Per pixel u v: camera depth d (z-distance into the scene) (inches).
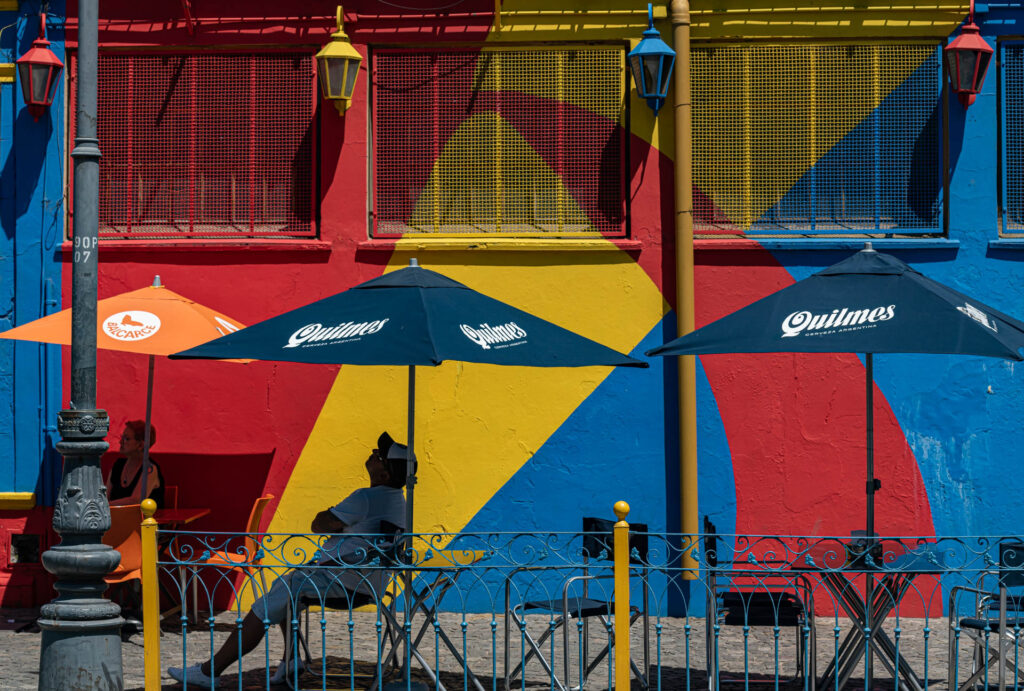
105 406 392.2
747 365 387.2
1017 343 268.7
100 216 402.3
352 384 390.3
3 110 395.9
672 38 390.3
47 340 329.7
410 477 296.8
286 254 392.8
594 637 351.9
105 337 330.6
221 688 289.1
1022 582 282.7
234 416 390.9
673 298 389.1
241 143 399.9
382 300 279.9
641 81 383.9
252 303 393.1
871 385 292.8
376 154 398.6
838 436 385.1
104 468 391.2
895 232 393.1
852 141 393.7
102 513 269.3
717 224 394.9
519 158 396.8
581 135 395.5
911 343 256.8
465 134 397.4
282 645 339.9
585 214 395.5
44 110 395.5
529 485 388.2
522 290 391.2
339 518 298.4
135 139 401.7
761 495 385.1
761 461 385.4
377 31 394.6
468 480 388.5
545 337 285.0
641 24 391.5
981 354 252.4
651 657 327.0
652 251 389.7
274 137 398.9
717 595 287.3
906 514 382.9
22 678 297.1
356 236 393.1
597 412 388.5
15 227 394.6
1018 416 382.9
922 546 354.3
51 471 390.6
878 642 287.4
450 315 274.2
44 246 394.3
